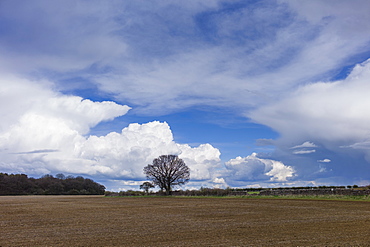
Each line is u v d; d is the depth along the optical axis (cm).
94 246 1460
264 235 1670
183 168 9638
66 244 1515
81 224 2278
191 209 3569
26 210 3738
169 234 1758
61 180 17412
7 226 2208
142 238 1644
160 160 9625
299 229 1850
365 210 2964
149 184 9706
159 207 4038
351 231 1747
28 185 15800
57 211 3556
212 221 2347
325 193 5119
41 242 1575
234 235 1691
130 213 3181
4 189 14612
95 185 18112
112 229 1994
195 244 1466
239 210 3272
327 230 1794
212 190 7669
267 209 3300
